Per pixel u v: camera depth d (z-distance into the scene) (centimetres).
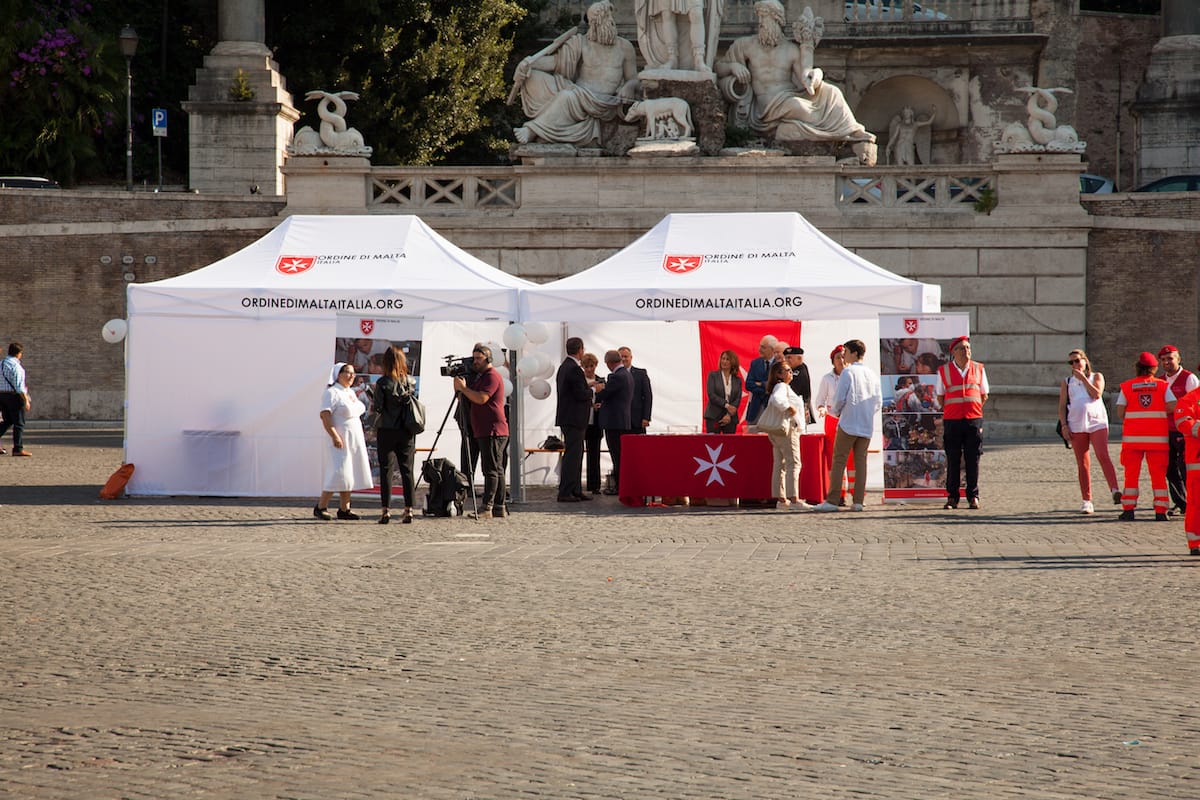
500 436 1772
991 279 3177
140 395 1997
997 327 3181
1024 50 4597
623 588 1220
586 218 3164
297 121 4091
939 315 1864
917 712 789
